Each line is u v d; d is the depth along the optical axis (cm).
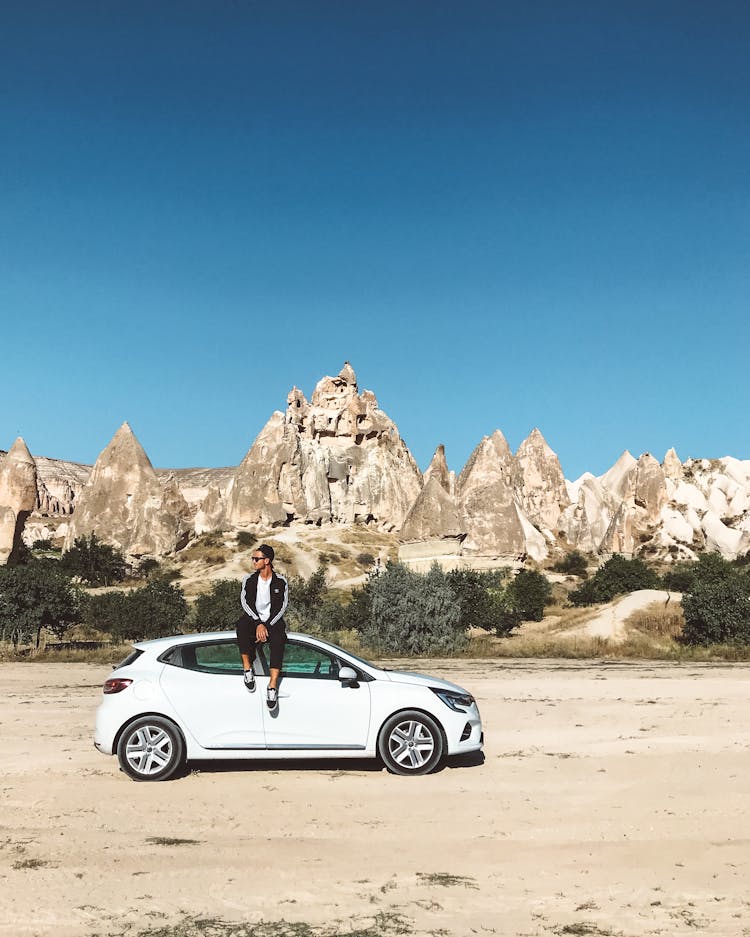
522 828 714
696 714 1370
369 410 12788
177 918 510
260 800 807
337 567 9188
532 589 4431
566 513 13388
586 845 666
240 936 482
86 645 3144
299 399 12481
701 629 3244
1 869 603
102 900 540
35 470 5241
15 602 2947
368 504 12075
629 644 3170
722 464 13925
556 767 952
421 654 3069
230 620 3581
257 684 905
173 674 906
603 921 507
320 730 903
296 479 11319
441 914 518
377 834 697
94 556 8825
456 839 682
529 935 486
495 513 6631
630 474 11688
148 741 888
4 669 2344
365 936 482
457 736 915
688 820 735
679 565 8881
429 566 4697
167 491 11519
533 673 2214
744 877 587
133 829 711
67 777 902
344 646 3183
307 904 536
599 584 5941
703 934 488
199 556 9612
